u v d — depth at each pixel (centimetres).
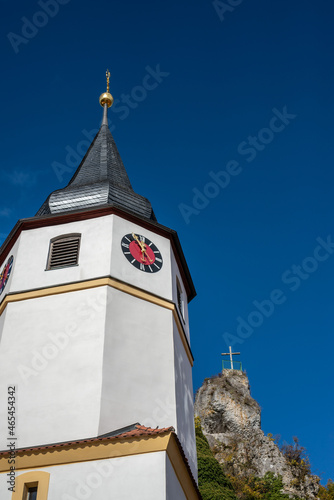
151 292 2373
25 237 2508
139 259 2445
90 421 1942
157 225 2606
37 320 2236
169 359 2242
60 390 2038
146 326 2272
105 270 2314
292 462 5847
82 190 2688
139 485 1706
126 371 2108
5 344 2194
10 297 2317
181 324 2486
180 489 1872
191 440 2311
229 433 6300
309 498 5519
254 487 5562
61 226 2509
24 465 1812
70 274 2334
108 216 2503
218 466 4434
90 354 2108
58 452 1820
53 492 1742
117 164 3102
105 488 1722
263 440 6125
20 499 1745
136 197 2741
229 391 6675
